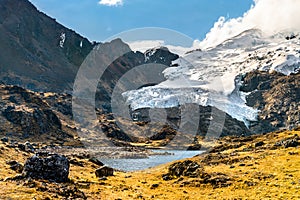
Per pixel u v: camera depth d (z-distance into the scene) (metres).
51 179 44.09
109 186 52.28
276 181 52.94
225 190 52.50
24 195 32.91
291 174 56.25
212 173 62.78
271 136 147.00
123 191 50.22
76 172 68.69
